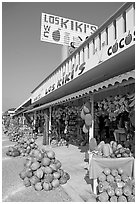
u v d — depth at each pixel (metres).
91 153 5.85
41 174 5.77
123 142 7.79
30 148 10.87
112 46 5.75
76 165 8.02
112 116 7.06
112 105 6.93
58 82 11.85
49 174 5.72
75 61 9.20
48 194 5.23
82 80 9.23
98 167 4.96
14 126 26.84
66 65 10.48
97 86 6.13
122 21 5.43
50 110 14.32
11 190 5.58
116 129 8.57
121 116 7.98
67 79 10.00
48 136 13.91
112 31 5.95
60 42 13.05
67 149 11.85
